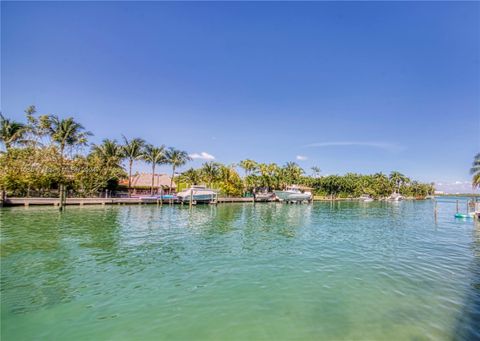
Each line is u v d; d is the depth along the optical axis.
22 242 15.65
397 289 9.55
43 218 25.25
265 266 12.19
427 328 6.96
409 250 15.60
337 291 9.36
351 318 7.49
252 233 20.89
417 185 142.62
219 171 63.72
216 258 13.44
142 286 9.70
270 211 41.59
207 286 9.77
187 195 47.09
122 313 7.73
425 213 44.44
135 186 60.94
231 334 6.71
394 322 7.27
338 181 92.94
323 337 6.55
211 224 25.34
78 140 44.56
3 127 42.44
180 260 12.99
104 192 47.56
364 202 85.00
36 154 38.88
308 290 9.44
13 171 35.75
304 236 20.00
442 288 9.66
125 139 54.84
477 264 12.70
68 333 6.71
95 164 44.91
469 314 7.73
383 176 116.06
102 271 11.20
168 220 27.41
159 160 57.16
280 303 8.42
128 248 15.12
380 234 21.45
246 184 69.12
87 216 27.75
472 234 21.89
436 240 18.98
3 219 24.03
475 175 44.66
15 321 7.25
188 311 7.88
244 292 9.25
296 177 87.81
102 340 6.44
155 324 7.16
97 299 8.61
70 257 13.05
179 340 6.46
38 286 9.56
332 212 43.25
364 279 10.56
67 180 41.06
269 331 6.84
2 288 9.36
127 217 28.47
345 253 14.73
